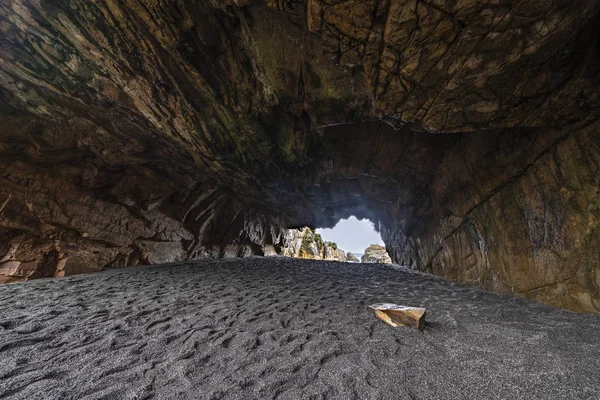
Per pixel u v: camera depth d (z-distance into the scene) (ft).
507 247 19.76
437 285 26.08
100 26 18.49
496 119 14.93
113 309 15.40
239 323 13.73
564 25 10.16
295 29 15.64
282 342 11.41
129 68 21.39
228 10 15.71
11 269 27.61
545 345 10.64
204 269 34.27
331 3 10.94
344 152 29.89
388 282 28.71
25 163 28.71
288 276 32.07
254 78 21.59
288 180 38.88
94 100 25.57
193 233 45.19
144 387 7.93
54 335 11.57
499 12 9.86
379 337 12.03
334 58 14.17
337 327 13.38
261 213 59.98
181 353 10.16
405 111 15.60
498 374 8.68
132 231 36.04
